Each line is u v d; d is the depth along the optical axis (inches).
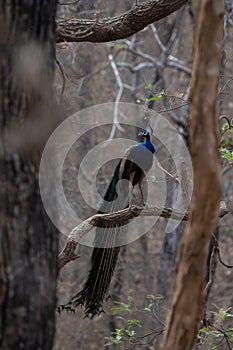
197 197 223.5
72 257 367.6
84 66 743.1
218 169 222.2
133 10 420.2
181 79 898.7
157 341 636.1
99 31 426.3
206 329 409.7
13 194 221.3
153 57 880.9
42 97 229.5
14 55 223.1
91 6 701.9
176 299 229.9
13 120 223.0
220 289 877.2
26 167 224.4
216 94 221.6
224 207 401.7
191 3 745.0
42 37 228.7
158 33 862.5
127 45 831.1
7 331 217.9
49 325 227.6
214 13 216.4
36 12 226.2
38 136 227.8
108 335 807.1
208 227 224.7
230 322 540.7
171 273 802.8
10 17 222.5
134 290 891.4
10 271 218.7
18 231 221.0
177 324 230.5
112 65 765.3
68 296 842.8
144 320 679.1
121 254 856.9
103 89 922.1
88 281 384.2
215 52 219.1
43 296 224.8
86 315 383.2
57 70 553.6
